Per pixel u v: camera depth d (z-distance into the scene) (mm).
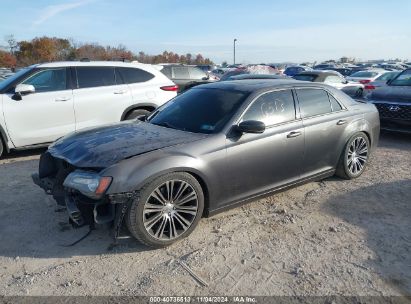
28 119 6578
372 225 4055
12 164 6398
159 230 3521
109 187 3273
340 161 5219
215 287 3018
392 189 5086
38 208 4469
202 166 3691
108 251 3545
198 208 3738
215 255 3469
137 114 7625
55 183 3832
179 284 3055
